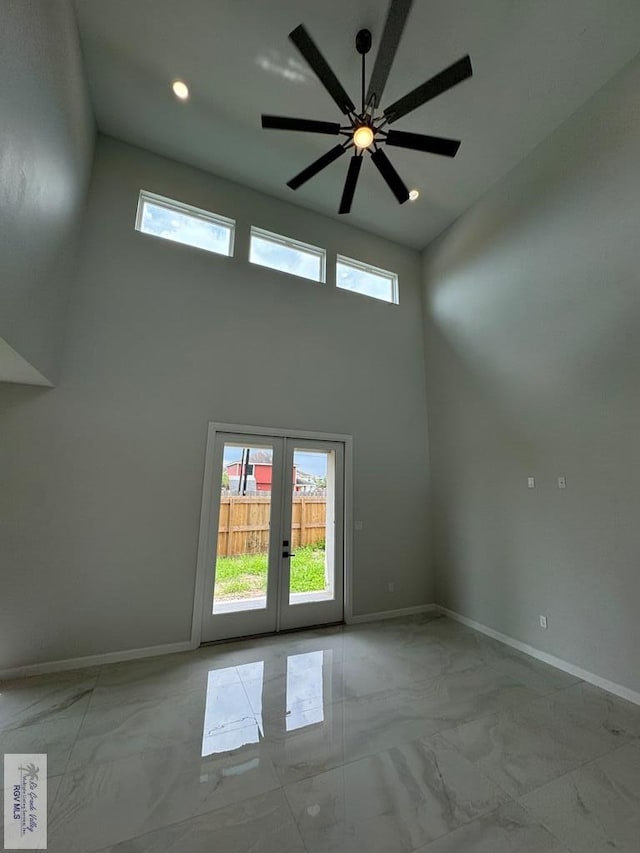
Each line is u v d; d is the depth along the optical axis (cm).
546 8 258
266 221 428
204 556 344
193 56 295
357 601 412
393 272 510
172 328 362
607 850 148
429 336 506
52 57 227
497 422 391
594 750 205
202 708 239
